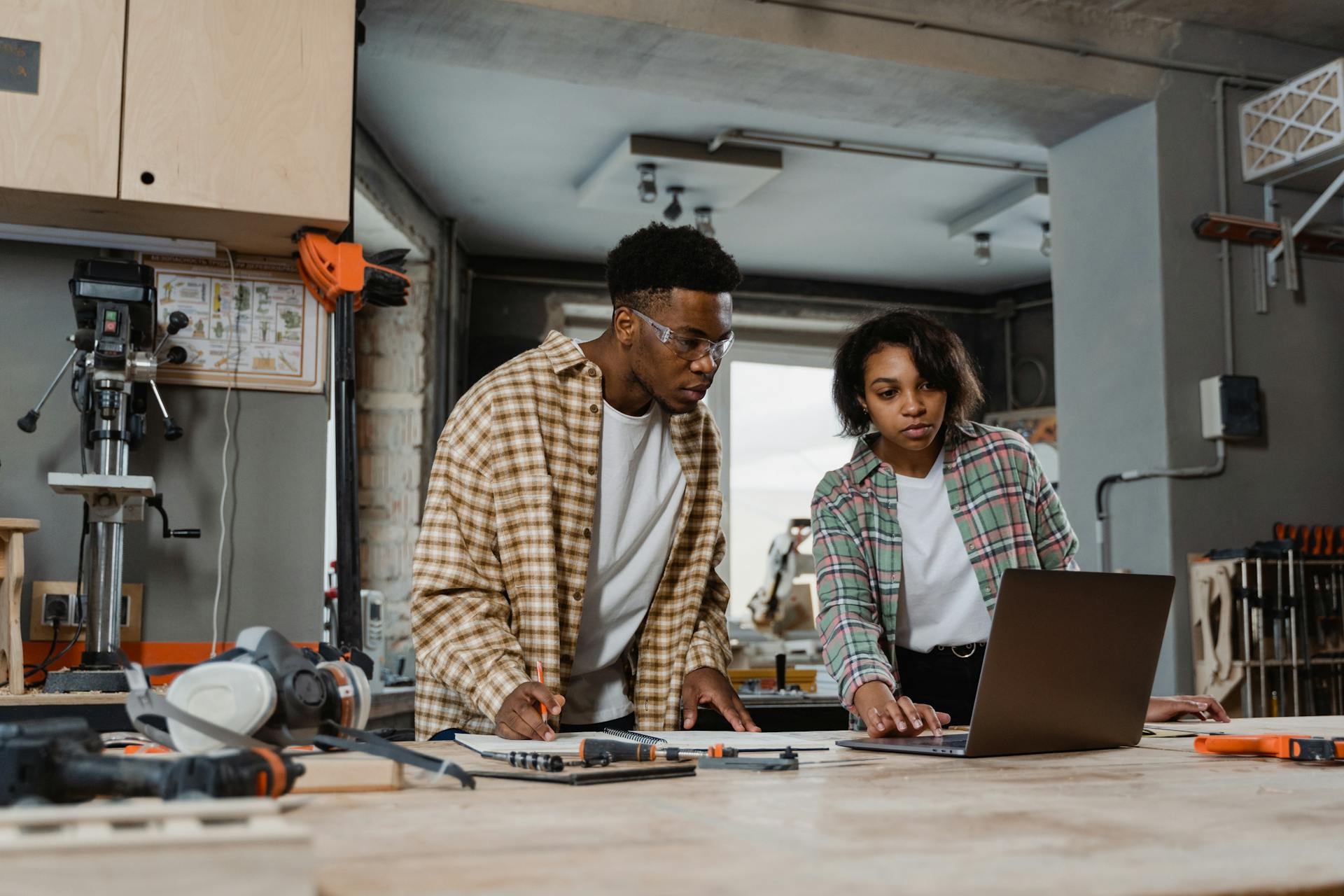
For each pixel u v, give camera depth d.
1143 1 3.88
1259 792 0.97
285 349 2.60
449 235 5.58
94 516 2.20
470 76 4.17
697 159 4.74
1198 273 3.94
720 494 1.98
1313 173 3.92
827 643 1.83
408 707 3.74
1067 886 0.56
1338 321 4.13
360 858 0.63
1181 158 3.96
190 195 2.27
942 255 6.25
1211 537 3.83
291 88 2.36
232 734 0.92
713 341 1.72
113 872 0.46
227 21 2.33
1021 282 6.73
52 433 2.44
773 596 6.05
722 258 1.72
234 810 0.55
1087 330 4.15
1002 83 3.80
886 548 1.96
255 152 2.32
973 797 0.92
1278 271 4.07
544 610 1.69
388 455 5.11
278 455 2.59
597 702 1.88
